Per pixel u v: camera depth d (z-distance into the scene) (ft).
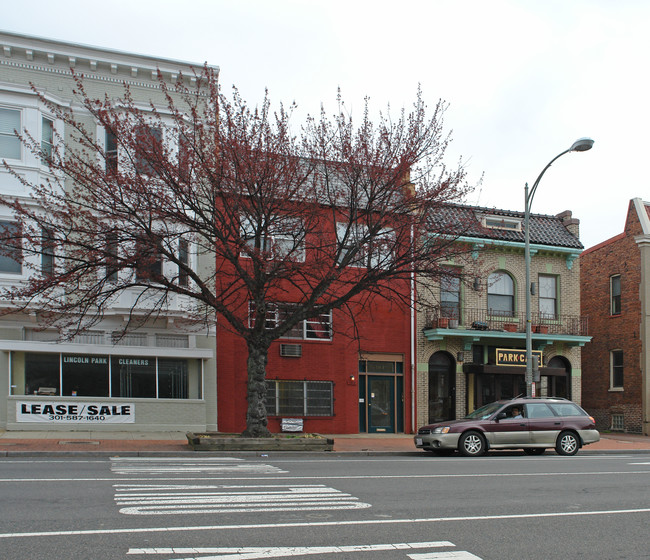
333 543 21.16
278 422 71.72
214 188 56.18
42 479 32.58
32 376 61.72
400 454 57.52
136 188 53.16
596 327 97.81
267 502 27.89
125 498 27.71
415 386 78.02
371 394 77.20
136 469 38.17
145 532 21.75
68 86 66.28
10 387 60.75
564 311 86.63
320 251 60.39
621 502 30.83
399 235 56.39
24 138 62.69
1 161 61.62
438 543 21.59
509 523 25.25
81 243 51.26
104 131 66.44
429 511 27.17
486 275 75.82
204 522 23.53
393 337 78.13
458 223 64.59
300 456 53.36
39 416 60.90
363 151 57.82
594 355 97.76
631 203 92.89
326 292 63.72
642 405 88.33
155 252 52.13
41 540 20.31
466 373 80.64
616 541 22.77
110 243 51.72
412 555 19.93
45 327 60.75
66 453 46.73
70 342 62.49
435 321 77.97
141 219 52.24
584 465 48.21
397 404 78.02
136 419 64.13
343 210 65.26
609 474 42.19
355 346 76.13
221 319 70.18
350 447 60.13
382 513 26.37
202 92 69.41
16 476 33.63
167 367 66.64
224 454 51.19
